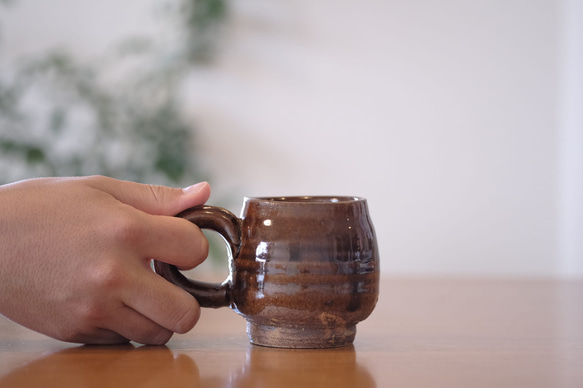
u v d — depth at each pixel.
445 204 2.63
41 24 2.59
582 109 2.57
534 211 2.64
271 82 2.61
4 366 0.55
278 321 0.63
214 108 2.61
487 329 0.76
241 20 2.58
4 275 0.60
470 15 2.59
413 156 2.62
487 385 0.49
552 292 1.12
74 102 2.54
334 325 0.64
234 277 0.66
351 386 0.49
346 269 0.63
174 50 2.59
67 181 0.63
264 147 2.62
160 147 2.45
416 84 2.60
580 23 2.55
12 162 2.49
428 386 0.49
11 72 2.58
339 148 2.62
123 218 0.61
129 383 0.49
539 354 0.62
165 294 0.63
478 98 2.61
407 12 2.59
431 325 0.79
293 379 0.51
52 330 0.63
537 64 2.60
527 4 2.59
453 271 2.64
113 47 2.59
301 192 2.63
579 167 2.61
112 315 0.62
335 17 2.59
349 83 2.60
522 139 2.62
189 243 0.64
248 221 0.65
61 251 0.60
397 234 2.63
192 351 0.63
